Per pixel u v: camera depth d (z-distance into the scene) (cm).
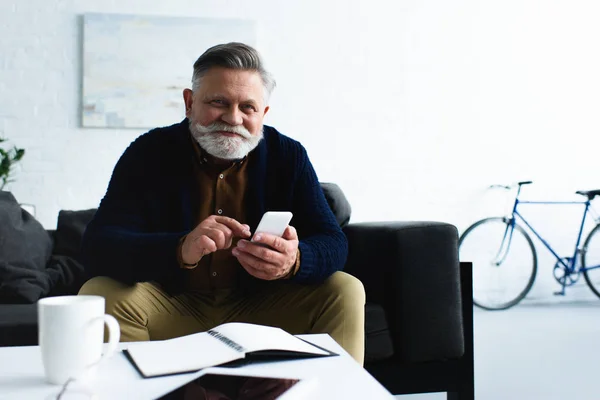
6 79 367
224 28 383
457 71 412
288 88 395
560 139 426
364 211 403
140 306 133
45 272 197
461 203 414
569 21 425
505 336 317
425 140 409
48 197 371
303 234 156
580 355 276
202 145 143
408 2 406
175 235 128
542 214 425
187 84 380
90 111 371
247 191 152
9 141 367
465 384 181
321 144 398
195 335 96
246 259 121
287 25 394
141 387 76
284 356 89
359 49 401
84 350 77
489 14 416
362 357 132
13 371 83
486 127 417
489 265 413
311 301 138
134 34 374
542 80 423
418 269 174
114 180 150
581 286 430
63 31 371
